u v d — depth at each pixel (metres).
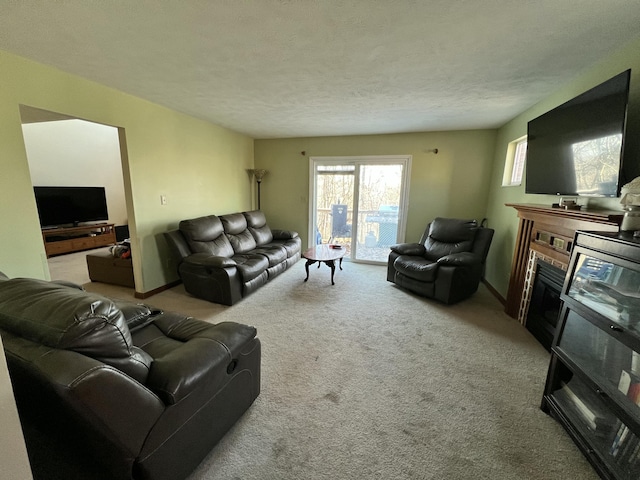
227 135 4.44
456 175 4.31
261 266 3.42
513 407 1.64
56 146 5.54
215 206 4.28
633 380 1.15
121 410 0.87
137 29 1.62
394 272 3.73
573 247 1.51
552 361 1.57
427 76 2.29
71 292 1.03
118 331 0.97
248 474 1.23
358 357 2.13
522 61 2.01
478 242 3.44
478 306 3.14
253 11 1.45
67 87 2.27
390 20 1.53
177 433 1.08
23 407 1.04
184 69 2.19
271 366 2.00
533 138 2.50
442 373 1.95
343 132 4.51
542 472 1.26
